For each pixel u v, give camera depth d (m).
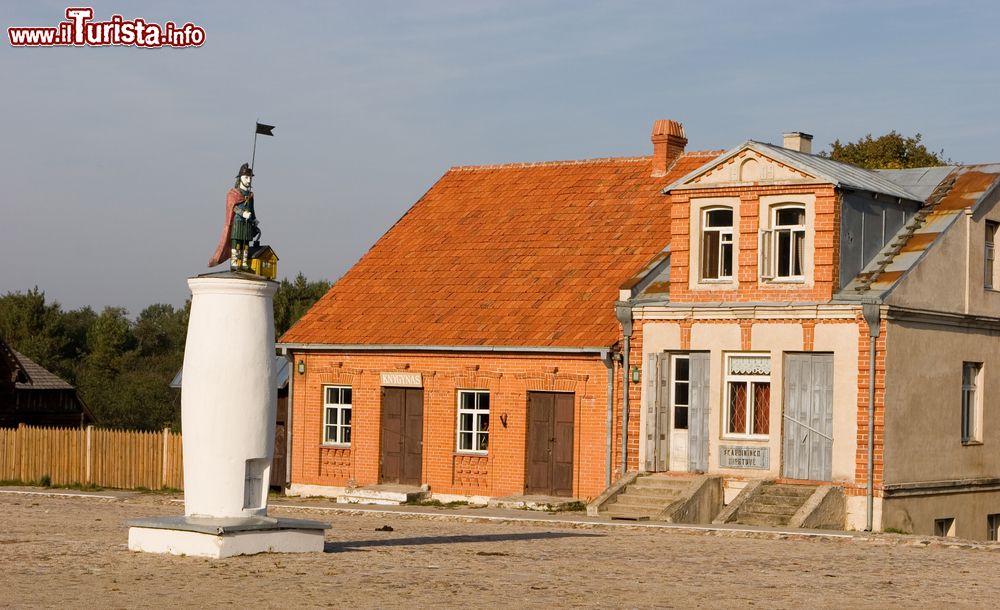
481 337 35.75
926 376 30.97
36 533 23.97
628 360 32.94
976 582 19.08
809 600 16.92
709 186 31.92
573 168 41.97
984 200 33.22
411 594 16.62
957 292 32.31
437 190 44.12
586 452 33.75
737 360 31.55
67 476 41.97
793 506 29.50
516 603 16.11
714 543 24.80
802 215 30.98
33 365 58.47
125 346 98.69
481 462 35.66
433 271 39.84
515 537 25.27
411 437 37.25
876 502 29.33
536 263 38.06
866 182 31.89
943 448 31.56
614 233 37.88
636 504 31.48
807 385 30.42
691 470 31.97
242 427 19.66
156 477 40.28
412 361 37.09
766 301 31.02
